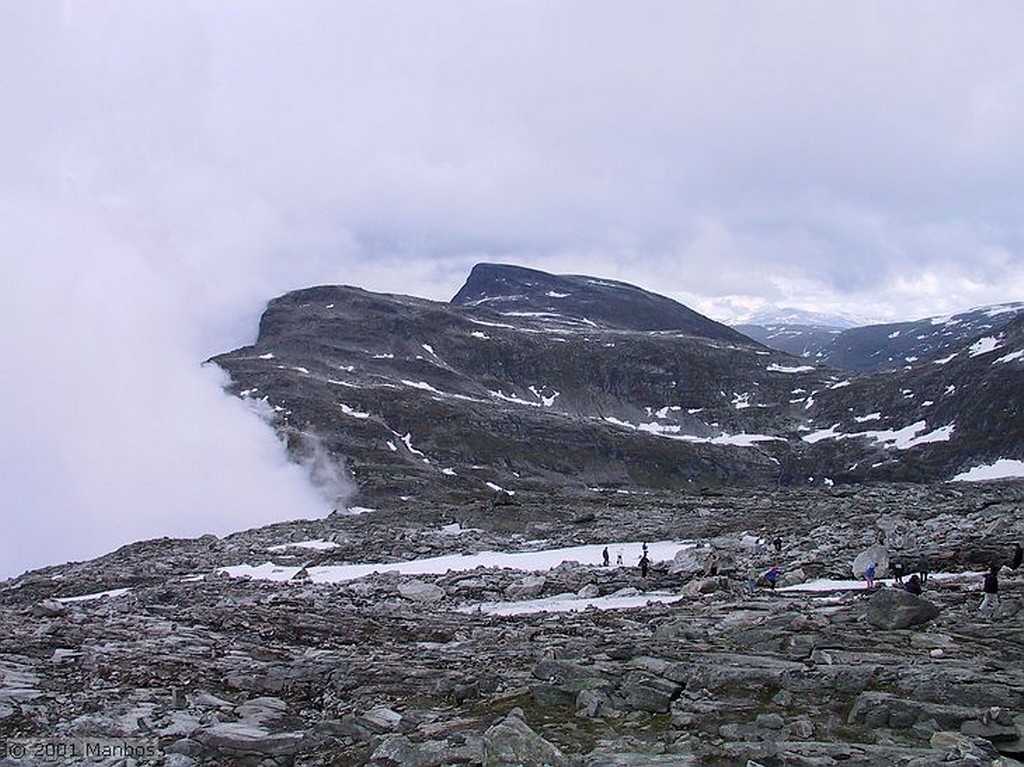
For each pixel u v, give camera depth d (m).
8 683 29.95
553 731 19.81
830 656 23.50
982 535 51.00
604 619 37.78
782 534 69.06
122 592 66.50
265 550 89.00
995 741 17.30
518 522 99.88
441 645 35.97
